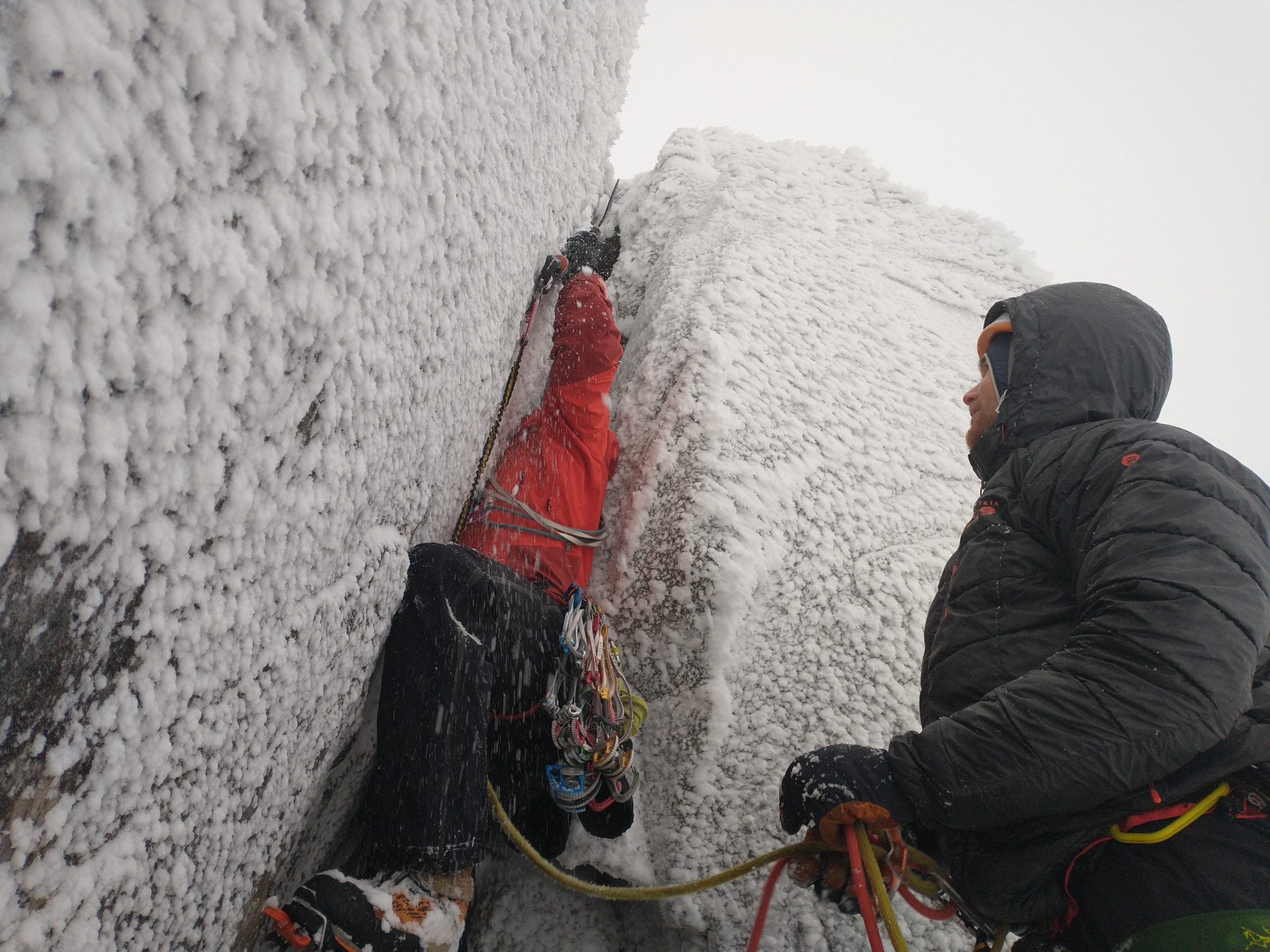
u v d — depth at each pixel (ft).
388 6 2.69
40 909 2.09
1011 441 4.18
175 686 2.46
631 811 5.67
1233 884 2.98
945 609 4.18
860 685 6.31
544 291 6.84
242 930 3.49
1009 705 3.26
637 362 7.96
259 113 2.17
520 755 5.82
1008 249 9.94
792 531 6.58
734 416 6.84
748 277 8.04
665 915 5.64
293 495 2.90
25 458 1.68
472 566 4.92
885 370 8.00
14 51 1.52
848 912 4.21
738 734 5.99
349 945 3.78
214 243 2.10
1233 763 3.10
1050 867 3.39
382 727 4.46
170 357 2.02
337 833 4.86
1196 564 3.01
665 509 6.59
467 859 4.32
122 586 2.09
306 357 2.72
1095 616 3.22
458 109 3.51
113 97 1.72
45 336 1.66
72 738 2.08
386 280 3.15
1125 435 3.55
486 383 5.41
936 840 3.99
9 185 1.54
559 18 4.88
